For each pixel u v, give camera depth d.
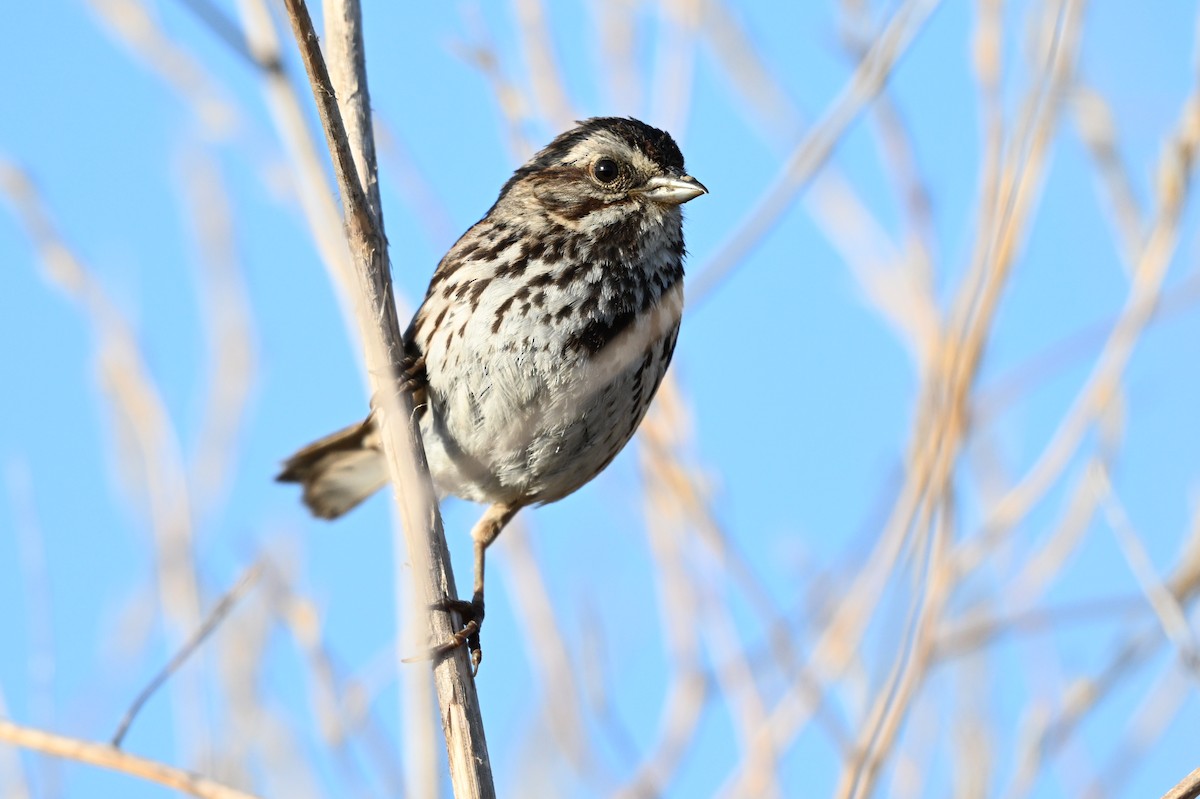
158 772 7.86
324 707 9.90
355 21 9.25
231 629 10.67
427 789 8.94
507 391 10.29
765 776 9.87
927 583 9.49
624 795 10.05
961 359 9.78
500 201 10.96
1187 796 7.53
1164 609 9.34
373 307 8.61
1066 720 10.14
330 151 8.46
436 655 8.25
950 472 9.65
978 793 10.02
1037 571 10.62
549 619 10.65
